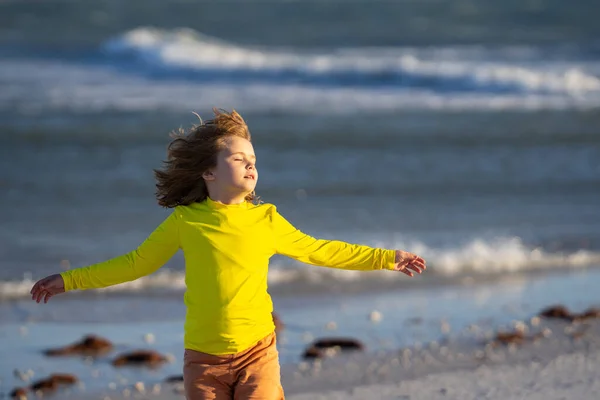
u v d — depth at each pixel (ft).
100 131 178.81
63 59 298.97
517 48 338.95
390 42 369.50
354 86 245.04
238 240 40.70
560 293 89.71
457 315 81.76
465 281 94.89
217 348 40.24
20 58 300.40
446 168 151.64
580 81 240.94
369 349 71.36
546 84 237.45
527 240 110.52
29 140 169.48
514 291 90.84
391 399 58.03
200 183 42.60
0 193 131.85
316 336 75.36
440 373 63.98
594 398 55.93
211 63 272.92
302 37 384.88
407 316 81.71
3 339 75.20
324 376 64.34
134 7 525.34
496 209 126.00
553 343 71.31
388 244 107.24
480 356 68.44
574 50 327.47
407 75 249.14
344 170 149.28
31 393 61.77
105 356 70.79
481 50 331.57
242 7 516.32
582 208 127.03
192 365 40.63
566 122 192.44
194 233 40.93
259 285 40.93
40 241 107.65
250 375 40.01
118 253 103.60
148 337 75.92
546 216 122.01
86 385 63.82
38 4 544.62
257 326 40.63
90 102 212.43
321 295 89.30
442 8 515.09
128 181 140.36
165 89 236.84
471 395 57.88
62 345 73.67
